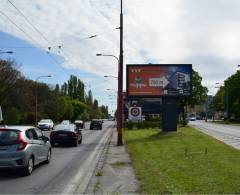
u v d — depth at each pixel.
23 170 13.87
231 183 11.18
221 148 21.88
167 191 10.27
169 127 38.34
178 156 18.08
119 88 29.16
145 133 40.19
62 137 27.61
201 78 79.75
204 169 13.78
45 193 10.88
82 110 124.75
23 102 71.88
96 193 10.57
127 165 16.36
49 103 90.38
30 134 14.90
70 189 11.43
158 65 38.19
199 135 34.44
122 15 29.86
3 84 64.38
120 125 28.56
